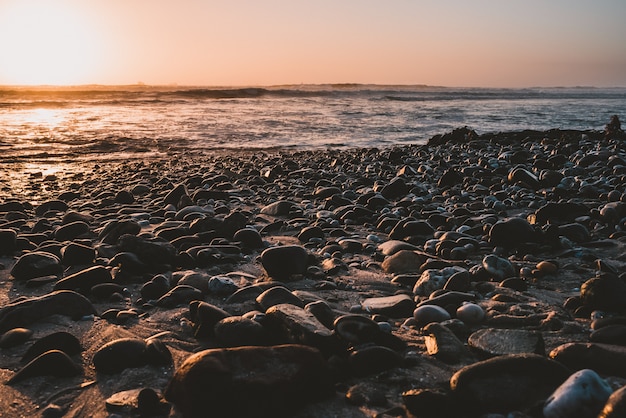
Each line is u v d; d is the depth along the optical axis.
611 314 1.30
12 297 1.57
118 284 1.66
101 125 9.49
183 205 2.96
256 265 1.88
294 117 12.16
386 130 9.77
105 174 4.80
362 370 1.04
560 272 1.70
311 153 6.46
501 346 1.09
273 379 0.89
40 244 2.17
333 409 0.93
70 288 1.57
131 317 1.37
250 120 11.14
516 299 1.46
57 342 1.16
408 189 3.42
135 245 1.82
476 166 4.23
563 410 0.81
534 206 2.85
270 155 6.41
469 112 15.15
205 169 4.99
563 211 2.39
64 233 2.28
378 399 0.95
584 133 7.46
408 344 1.19
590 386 0.82
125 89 27.58
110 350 1.11
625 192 2.98
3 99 15.61
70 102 15.06
